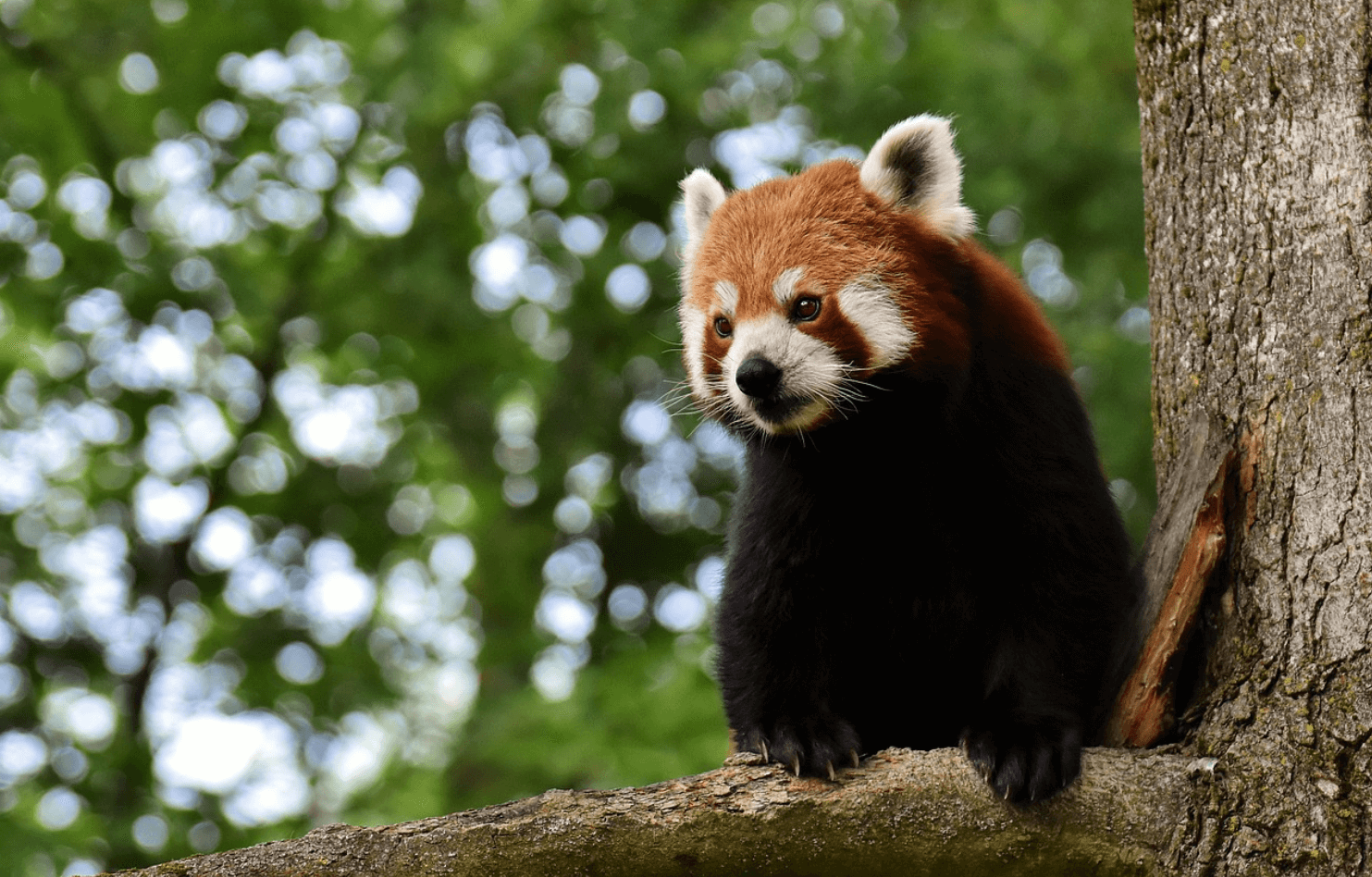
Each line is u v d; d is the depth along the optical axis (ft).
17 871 39.65
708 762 38.78
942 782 14.58
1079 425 18.67
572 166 54.24
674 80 51.01
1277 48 16.06
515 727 42.37
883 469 19.21
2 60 48.55
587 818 14.05
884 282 18.44
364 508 53.06
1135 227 48.39
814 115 51.42
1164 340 17.30
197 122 49.44
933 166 19.30
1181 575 15.60
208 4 48.62
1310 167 15.61
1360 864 13.46
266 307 49.85
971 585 19.19
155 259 47.88
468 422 59.47
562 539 62.08
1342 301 15.10
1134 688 15.88
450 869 13.80
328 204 51.80
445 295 52.29
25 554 50.24
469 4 52.90
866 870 14.38
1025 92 49.34
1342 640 14.20
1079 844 14.28
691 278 20.94
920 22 52.85
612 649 53.88
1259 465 15.43
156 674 49.96
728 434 20.34
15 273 47.03
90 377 49.08
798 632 19.22
